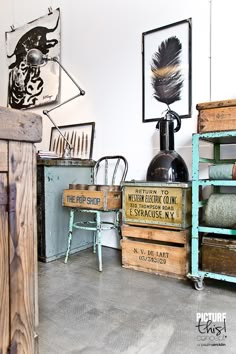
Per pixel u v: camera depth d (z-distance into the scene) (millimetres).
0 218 689
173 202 1992
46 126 3482
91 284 1915
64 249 2580
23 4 3715
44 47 3467
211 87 2328
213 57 2311
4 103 4012
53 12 3371
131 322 1433
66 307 1590
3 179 691
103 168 2945
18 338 743
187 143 2447
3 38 3986
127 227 2209
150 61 2633
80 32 3129
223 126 1722
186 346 1237
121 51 2820
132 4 2738
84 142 3090
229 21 2234
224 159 2250
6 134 681
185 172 2176
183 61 2449
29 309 771
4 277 703
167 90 2539
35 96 3594
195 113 2400
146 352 1195
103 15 2939
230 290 1821
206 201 2020
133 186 2158
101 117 2979
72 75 3211
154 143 2631
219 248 1765
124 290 1817
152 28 2617
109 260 2449
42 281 1968
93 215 2867
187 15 2426
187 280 1971
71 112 3223
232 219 1759
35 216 780
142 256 2154
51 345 1240
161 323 1424
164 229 2068
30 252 768
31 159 760
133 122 2754
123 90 2814
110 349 1216
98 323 1423
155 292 1787
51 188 2467
